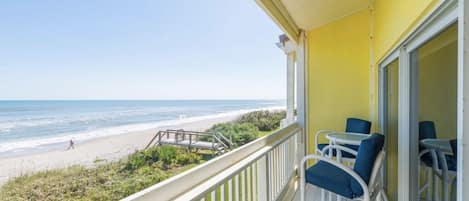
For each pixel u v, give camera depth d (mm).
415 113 1641
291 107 4633
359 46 3209
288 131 2963
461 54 824
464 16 811
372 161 1577
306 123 3510
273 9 2436
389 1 2074
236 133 6438
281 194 2521
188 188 1202
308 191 2928
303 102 3514
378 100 2916
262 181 2049
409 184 1725
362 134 2633
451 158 1168
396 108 2123
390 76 2375
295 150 3248
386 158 2586
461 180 826
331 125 3383
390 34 2031
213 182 1308
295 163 3225
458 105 850
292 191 2881
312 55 3500
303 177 1868
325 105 3414
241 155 1770
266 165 2066
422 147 1562
